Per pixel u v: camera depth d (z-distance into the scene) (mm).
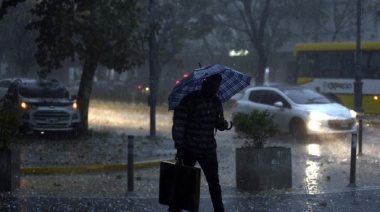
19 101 34438
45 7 33156
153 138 35312
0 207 16094
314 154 29422
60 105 34281
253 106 37969
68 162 25406
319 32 80062
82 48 33188
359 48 49219
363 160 27078
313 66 54062
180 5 62875
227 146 33688
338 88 52688
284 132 36344
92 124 45844
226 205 16812
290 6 70812
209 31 65125
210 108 13742
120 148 30312
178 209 13273
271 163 19578
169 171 13414
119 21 32625
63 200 17375
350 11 72125
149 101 35594
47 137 34969
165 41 64312
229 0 64125
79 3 31562
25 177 22562
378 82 50438
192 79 13250
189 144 13719
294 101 36219
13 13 59781
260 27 60219
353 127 35250
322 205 16797
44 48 33375
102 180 22031
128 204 16875
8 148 19078
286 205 16812
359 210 16156
